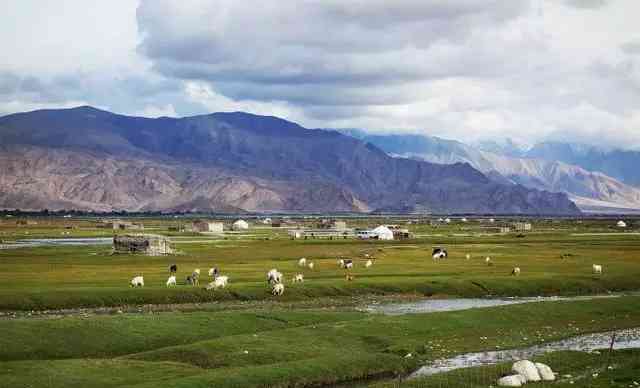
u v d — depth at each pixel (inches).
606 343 2657.5
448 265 5319.9
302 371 2119.8
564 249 7057.1
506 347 2564.0
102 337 2475.4
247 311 3088.1
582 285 4284.0
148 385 1891.0
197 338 2583.7
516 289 4124.0
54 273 4503.0
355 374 2169.0
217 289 3676.2
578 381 2006.6
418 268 5054.1
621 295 4124.0
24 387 1886.1
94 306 3341.5
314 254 6348.4
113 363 2154.3
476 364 2313.0
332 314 3041.3
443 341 2628.0
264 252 6565.0
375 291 3927.2
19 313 3137.3
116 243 6269.7
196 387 1916.8
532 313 3134.8
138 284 3841.0
